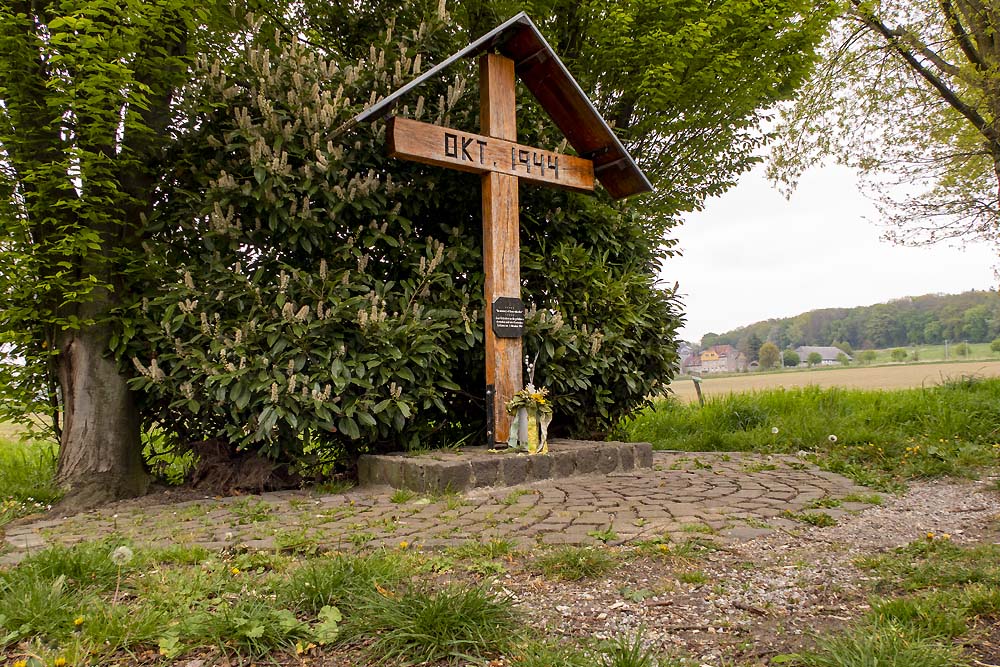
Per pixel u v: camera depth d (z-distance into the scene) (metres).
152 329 5.53
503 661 2.26
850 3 10.89
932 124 11.53
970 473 5.83
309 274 5.96
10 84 5.09
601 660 2.20
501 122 6.38
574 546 3.56
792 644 2.39
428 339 5.87
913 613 2.54
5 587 2.72
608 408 7.66
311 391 5.49
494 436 6.05
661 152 10.43
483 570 3.15
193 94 5.98
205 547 3.61
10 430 8.05
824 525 4.14
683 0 8.63
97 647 2.29
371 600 2.58
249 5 7.21
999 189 11.07
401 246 6.43
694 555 3.44
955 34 10.88
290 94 6.14
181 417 6.10
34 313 5.30
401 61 6.76
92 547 3.25
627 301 7.13
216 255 5.85
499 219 6.26
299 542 3.64
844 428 7.96
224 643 2.34
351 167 6.39
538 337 6.52
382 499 5.01
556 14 9.05
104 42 4.79
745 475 5.89
